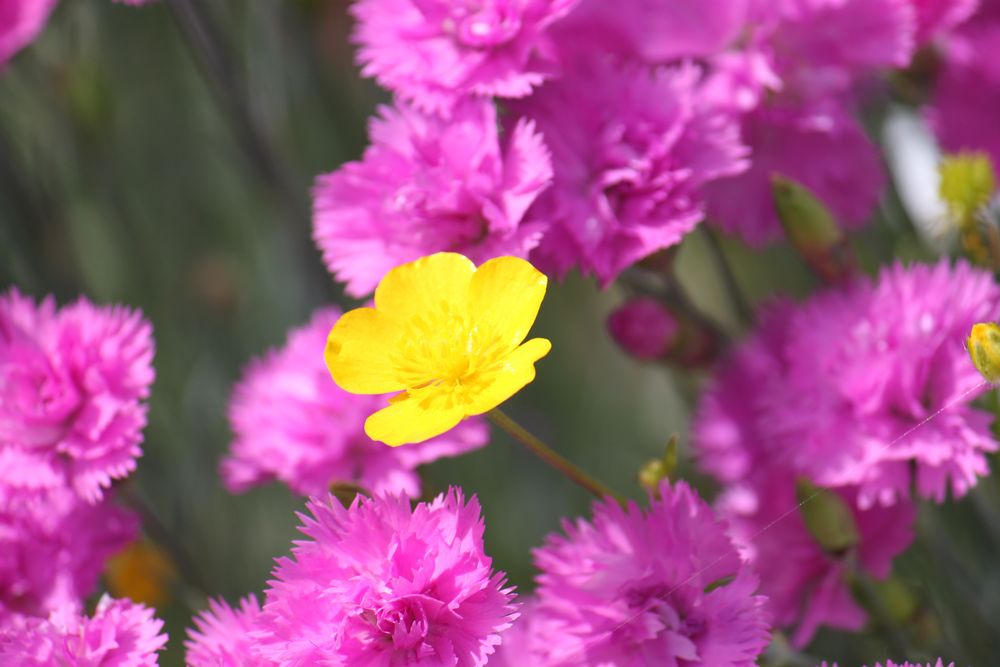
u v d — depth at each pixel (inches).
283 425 18.2
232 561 21.5
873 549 17.1
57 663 16.3
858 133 18.8
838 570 17.0
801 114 18.6
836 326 17.6
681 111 17.8
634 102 17.8
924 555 17.4
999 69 19.4
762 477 17.9
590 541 16.4
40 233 21.0
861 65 18.7
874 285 18.0
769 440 17.8
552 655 16.3
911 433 17.0
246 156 21.5
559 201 17.5
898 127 20.5
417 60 17.7
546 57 17.7
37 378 17.6
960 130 19.6
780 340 18.3
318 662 15.8
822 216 17.9
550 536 16.5
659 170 17.6
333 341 16.3
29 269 20.9
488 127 17.4
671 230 17.5
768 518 17.8
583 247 17.4
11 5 19.7
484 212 17.2
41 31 21.5
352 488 16.4
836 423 17.4
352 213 17.7
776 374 18.1
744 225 18.7
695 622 16.2
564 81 17.8
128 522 17.7
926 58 19.6
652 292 18.8
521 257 17.2
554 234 17.5
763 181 18.7
